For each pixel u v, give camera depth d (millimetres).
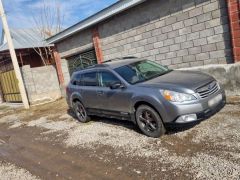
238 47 7992
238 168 4227
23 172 5957
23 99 14961
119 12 11016
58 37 14656
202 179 4145
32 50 20609
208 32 8664
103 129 7660
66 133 8148
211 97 5781
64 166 5793
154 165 4914
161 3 9695
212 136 5566
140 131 6793
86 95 8109
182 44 9469
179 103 5547
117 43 11828
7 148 8117
